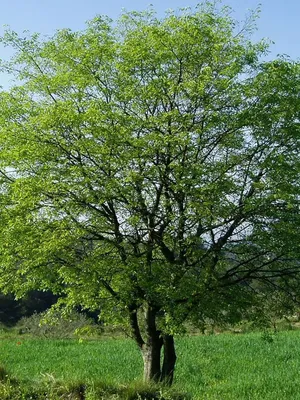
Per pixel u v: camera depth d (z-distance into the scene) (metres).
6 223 12.50
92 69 13.04
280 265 13.38
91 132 11.73
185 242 12.21
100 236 12.55
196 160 12.31
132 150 11.67
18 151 11.77
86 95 12.95
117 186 11.45
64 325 35.19
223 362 21.50
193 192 11.51
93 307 12.06
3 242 12.20
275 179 12.40
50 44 13.73
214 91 12.60
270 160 12.33
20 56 14.11
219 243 12.73
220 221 12.32
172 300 11.41
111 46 13.09
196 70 12.93
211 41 12.77
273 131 12.91
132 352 25.17
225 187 11.84
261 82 12.77
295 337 28.91
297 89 13.02
